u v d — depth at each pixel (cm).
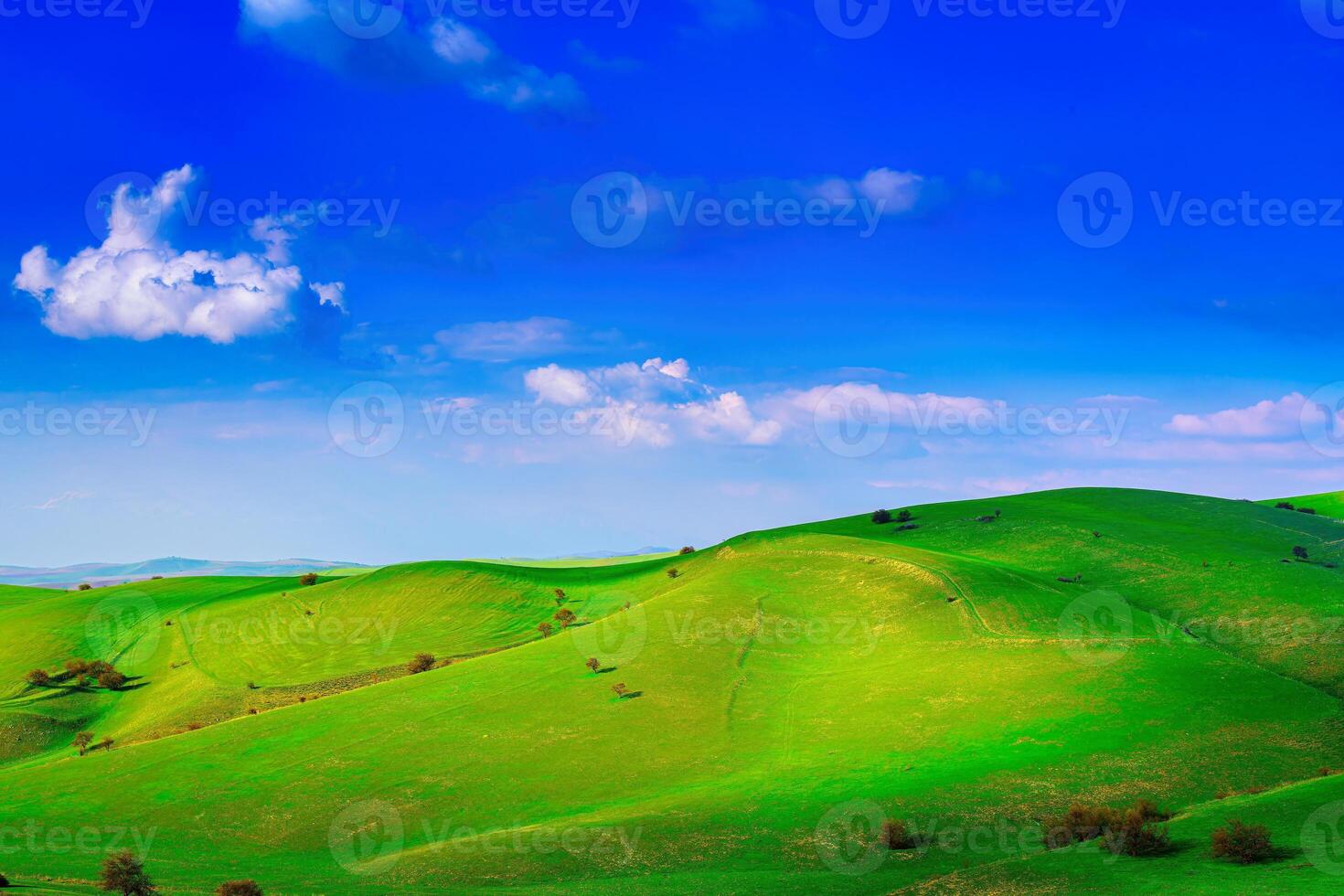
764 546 14475
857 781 5997
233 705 11594
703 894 4259
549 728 7812
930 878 4269
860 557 12681
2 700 12462
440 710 8450
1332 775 5291
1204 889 3584
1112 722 6588
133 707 12344
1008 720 6906
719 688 8600
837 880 4366
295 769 7188
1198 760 5756
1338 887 3444
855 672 8788
